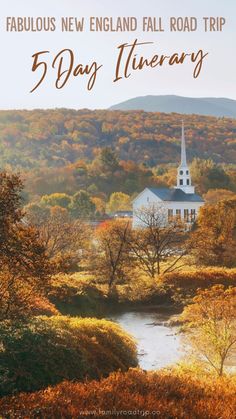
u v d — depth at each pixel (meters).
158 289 118.38
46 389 31.06
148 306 113.06
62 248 139.00
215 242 149.00
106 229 136.38
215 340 53.72
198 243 144.62
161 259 138.50
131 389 31.72
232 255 148.38
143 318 98.88
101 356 46.72
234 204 157.88
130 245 132.25
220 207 156.12
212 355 54.50
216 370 52.34
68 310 93.00
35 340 36.72
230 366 56.09
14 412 27.45
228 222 152.88
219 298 59.28
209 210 155.88
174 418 27.94
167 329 86.38
